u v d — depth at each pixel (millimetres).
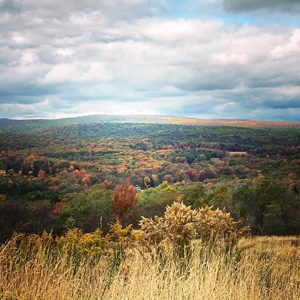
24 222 38531
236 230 5059
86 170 112062
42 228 35500
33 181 82625
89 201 41781
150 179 102438
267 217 31984
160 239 4336
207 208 4969
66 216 38500
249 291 3117
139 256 3891
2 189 70625
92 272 3512
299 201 37906
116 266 3596
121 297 2828
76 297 2838
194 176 104562
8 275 3033
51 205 50125
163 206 41938
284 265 4324
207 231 4656
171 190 45844
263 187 35312
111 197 44750
